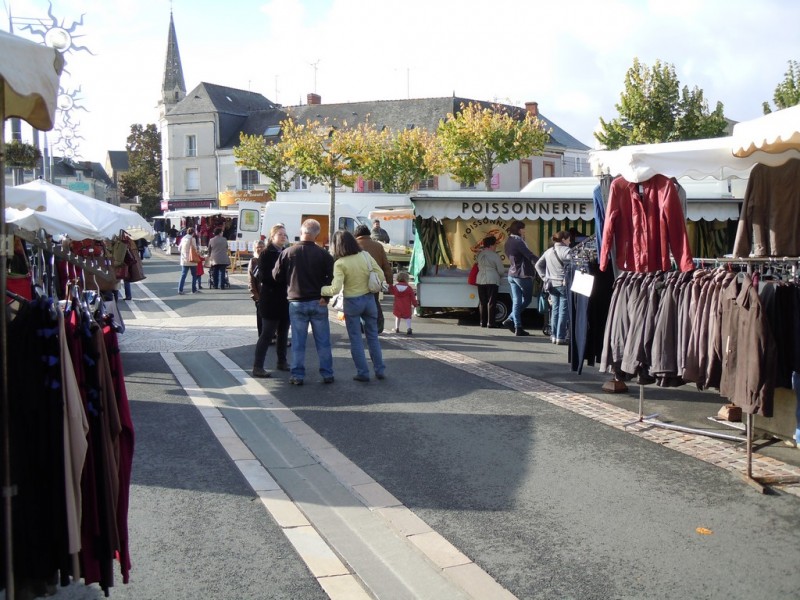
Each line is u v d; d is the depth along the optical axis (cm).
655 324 618
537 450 620
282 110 5581
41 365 312
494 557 427
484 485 542
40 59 279
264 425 711
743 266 619
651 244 637
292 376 877
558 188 1467
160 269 3194
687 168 616
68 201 895
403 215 2102
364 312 888
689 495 517
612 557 424
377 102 5191
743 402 520
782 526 464
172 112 5719
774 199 626
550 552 432
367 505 510
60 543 316
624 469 571
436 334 1266
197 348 1134
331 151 2912
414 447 634
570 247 1166
